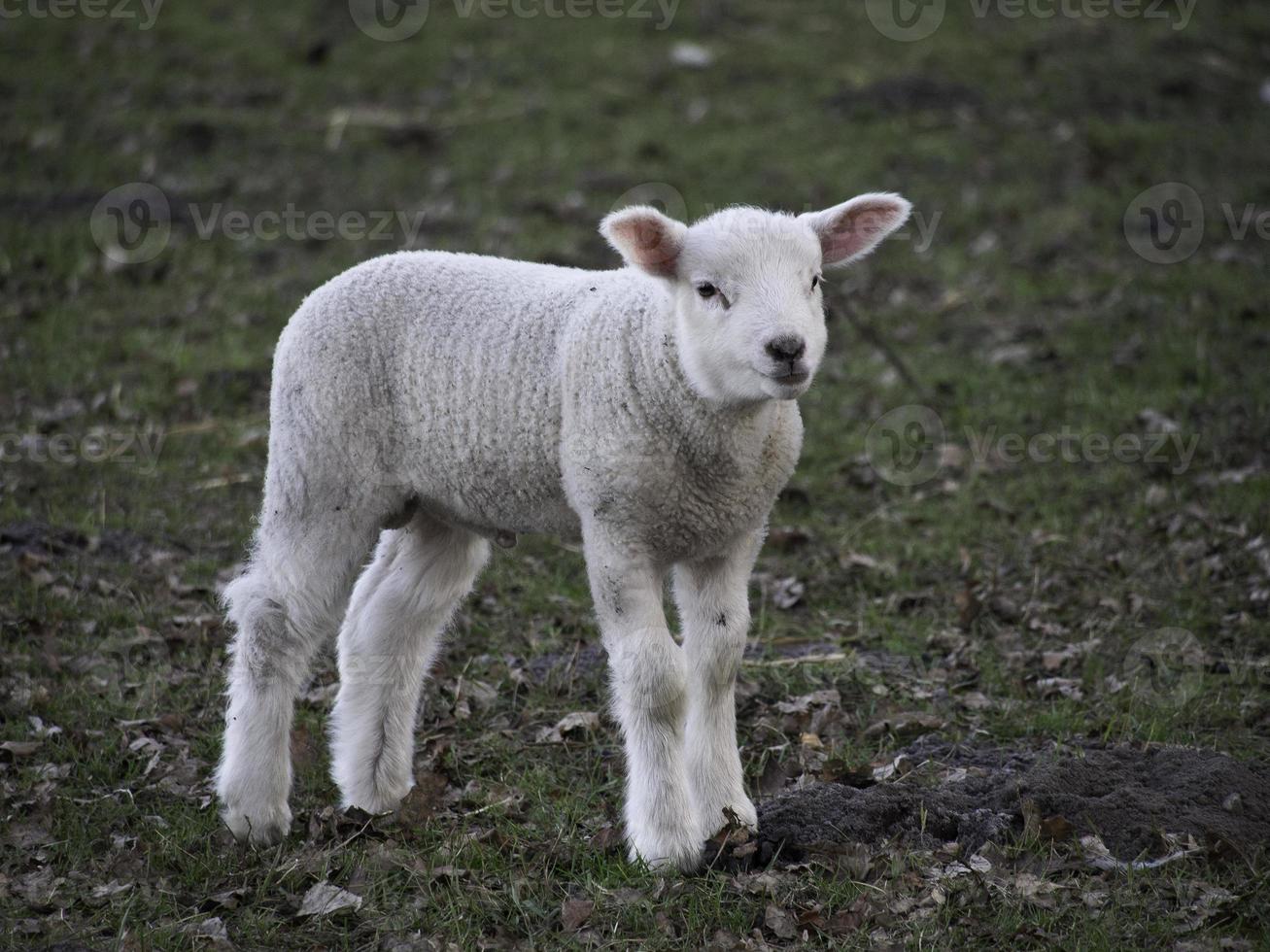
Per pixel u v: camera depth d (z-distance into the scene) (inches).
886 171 1251.8
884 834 441.7
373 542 465.4
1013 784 458.3
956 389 891.4
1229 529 685.3
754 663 593.3
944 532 719.1
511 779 502.6
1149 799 445.7
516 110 1393.9
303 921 412.8
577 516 444.8
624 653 421.4
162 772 502.0
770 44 1539.1
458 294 456.8
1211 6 1653.5
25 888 425.1
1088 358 921.5
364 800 482.6
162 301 1026.7
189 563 673.6
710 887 421.7
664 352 420.5
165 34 1552.7
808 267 422.6
